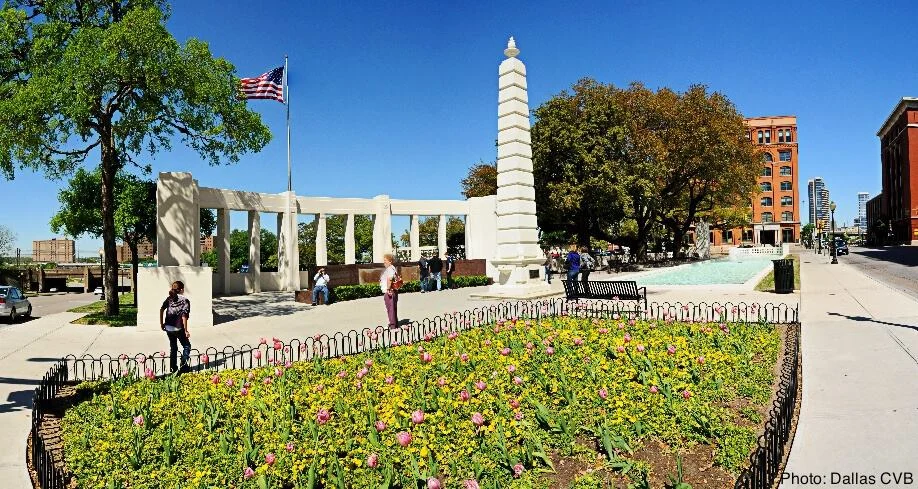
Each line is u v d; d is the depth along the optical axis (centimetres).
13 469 553
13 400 810
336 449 521
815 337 1045
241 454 519
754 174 4469
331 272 2430
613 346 884
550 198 3506
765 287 2117
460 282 2681
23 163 1602
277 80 2434
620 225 4641
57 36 1616
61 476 474
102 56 1444
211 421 604
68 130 1566
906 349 910
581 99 3709
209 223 2991
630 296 1569
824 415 625
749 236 9806
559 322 1232
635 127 3788
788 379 688
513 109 2144
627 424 573
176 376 859
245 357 1099
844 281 2325
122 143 1859
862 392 699
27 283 5012
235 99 1806
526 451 502
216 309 1958
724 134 3841
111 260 1803
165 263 1680
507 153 2159
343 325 1482
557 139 3506
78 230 2711
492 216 3139
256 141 1852
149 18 1501
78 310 2241
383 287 1332
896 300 1564
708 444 543
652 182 3756
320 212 3006
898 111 8119
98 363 1068
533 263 2167
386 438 553
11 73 1680
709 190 4497
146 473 504
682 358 837
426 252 4425
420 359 875
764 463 437
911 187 7625
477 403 644
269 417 623
